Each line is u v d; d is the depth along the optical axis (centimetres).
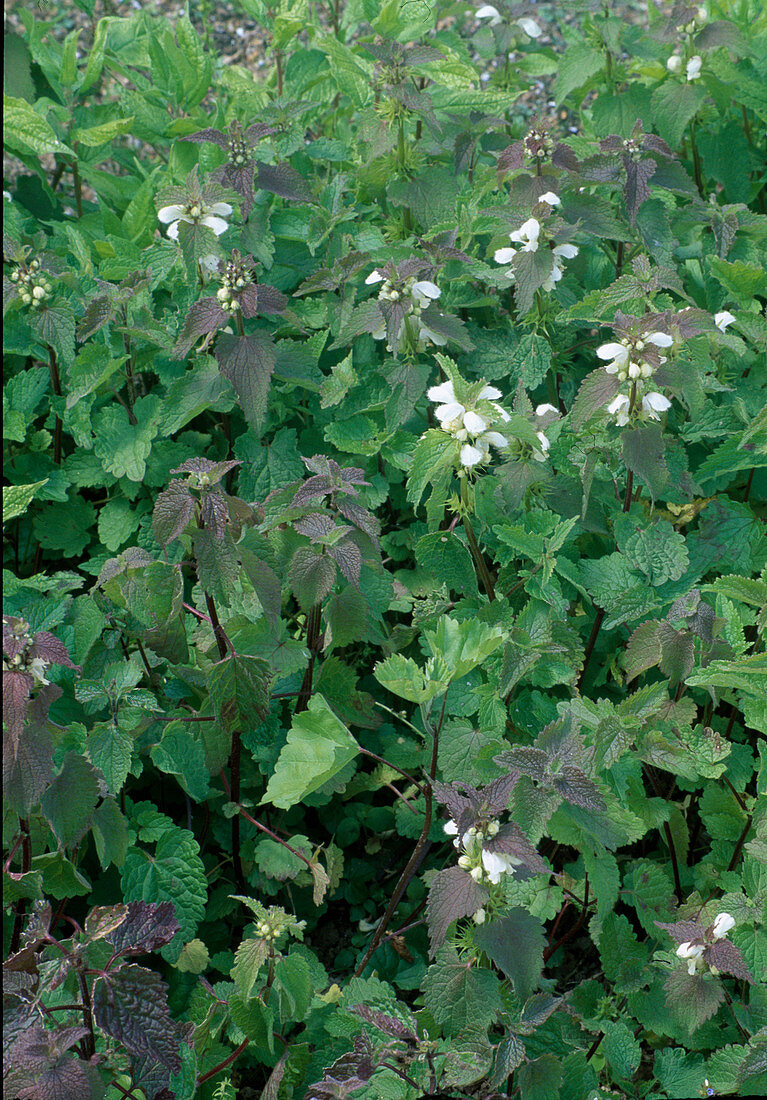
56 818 211
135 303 354
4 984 185
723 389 324
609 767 257
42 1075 178
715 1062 244
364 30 510
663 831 288
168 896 262
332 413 356
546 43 623
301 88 445
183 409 326
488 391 270
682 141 459
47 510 353
